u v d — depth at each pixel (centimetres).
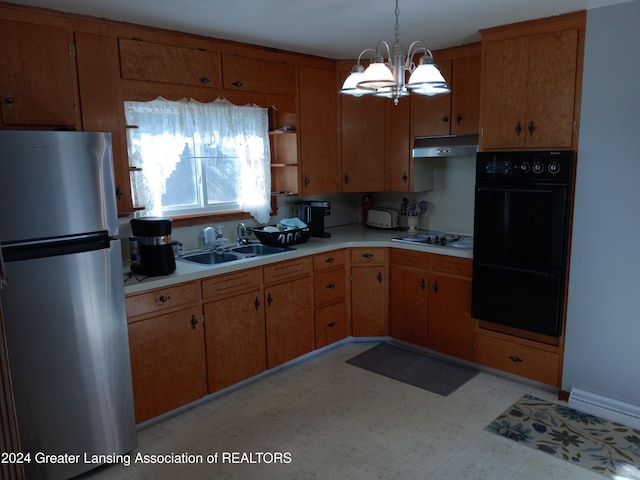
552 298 302
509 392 320
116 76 284
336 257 386
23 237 208
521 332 327
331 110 409
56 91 263
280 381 341
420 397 316
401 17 285
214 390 313
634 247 274
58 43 261
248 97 350
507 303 323
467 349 356
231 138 372
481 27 311
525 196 304
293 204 428
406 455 254
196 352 299
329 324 388
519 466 244
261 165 387
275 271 340
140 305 268
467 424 283
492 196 319
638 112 264
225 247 367
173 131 335
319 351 390
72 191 220
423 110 387
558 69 290
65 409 229
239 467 248
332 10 269
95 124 280
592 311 294
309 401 313
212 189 370
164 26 294
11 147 201
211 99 329
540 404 304
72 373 229
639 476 234
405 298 388
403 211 446
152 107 321
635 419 276
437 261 361
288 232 364
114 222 236
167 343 283
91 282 230
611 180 278
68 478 234
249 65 347
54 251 217
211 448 265
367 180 419
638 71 262
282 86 371
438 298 366
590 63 278
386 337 409
